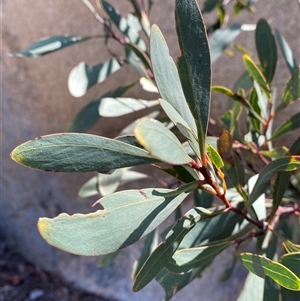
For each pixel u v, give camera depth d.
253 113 0.29
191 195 0.52
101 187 0.35
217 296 0.62
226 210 0.20
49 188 0.70
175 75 0.17
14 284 0.83
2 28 0.53
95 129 0.57
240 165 0.24
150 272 0.16
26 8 0.50
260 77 0.27
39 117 0.61
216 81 0.46
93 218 0.16
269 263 0.17
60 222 0.15
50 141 0.16
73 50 0.51
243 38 0.42
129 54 0.35
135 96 0.52
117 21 0.37
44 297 0.80
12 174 0.72
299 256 0.19
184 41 0.16
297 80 0.26
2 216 0.81
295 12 0.38
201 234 0.25
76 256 0.78
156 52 0.16
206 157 0.17
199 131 0.16
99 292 0.77
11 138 0.66
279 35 0.32
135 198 0.17
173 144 0.12
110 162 0.16
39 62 0.55
